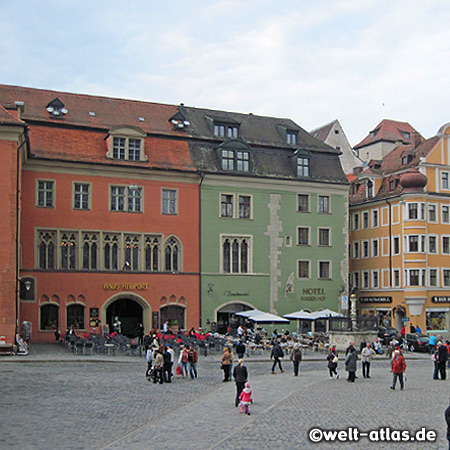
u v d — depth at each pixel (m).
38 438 16.06
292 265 55.81
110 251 49.06
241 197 54.34
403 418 18.45
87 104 52.59
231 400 22.62
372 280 66.19
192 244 51.78
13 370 30.38
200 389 25.78
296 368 31.27
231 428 17.25
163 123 54.12
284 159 57.12
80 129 49.62
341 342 46.47
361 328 46.75
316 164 58.47
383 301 64.31
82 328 47.44
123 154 49.97
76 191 48.34
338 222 58.28
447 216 63.59
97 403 21.58
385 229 64.81
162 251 50.59
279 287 55.03
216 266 52.50
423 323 61.22
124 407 20.89
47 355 37.59
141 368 33.06
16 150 38.75
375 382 28.80
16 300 38.25
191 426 17.62
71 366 32.97
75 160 47.84
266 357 41.59
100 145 49.72
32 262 46.28
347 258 58.38
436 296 61.94
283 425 17.33
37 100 50.56
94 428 17.39
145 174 50.44
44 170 47.22
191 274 51.47
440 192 63.38
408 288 61.22
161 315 50.34
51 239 47.22
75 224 47.88
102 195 48.94
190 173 51.75
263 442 15.19
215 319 52.06
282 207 55.81
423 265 61.34
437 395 24.02
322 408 20.33
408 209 61.84
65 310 46.94
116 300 49.97
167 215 51.03
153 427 17.48
